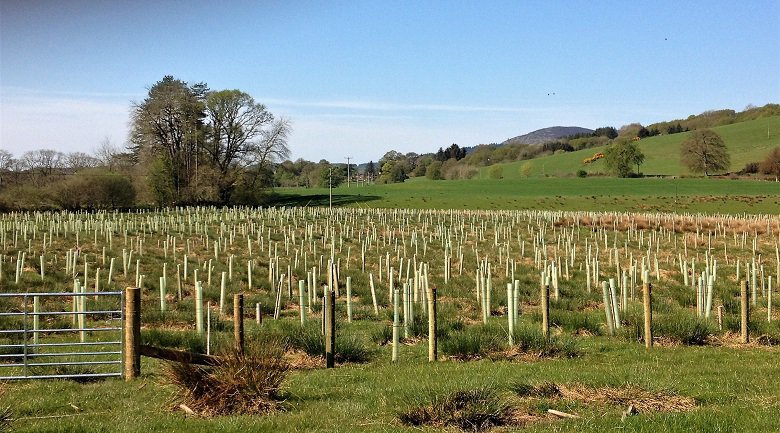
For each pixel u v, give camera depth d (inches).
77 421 328.8
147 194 3193.9
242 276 1087.6
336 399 379.9
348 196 4212.6
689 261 1418.6
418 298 880.9
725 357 530.9
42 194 2861.7
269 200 3772.1
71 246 1443.2
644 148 6417.3
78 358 498.3
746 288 610.2
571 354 535.8
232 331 615.8
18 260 979.3
